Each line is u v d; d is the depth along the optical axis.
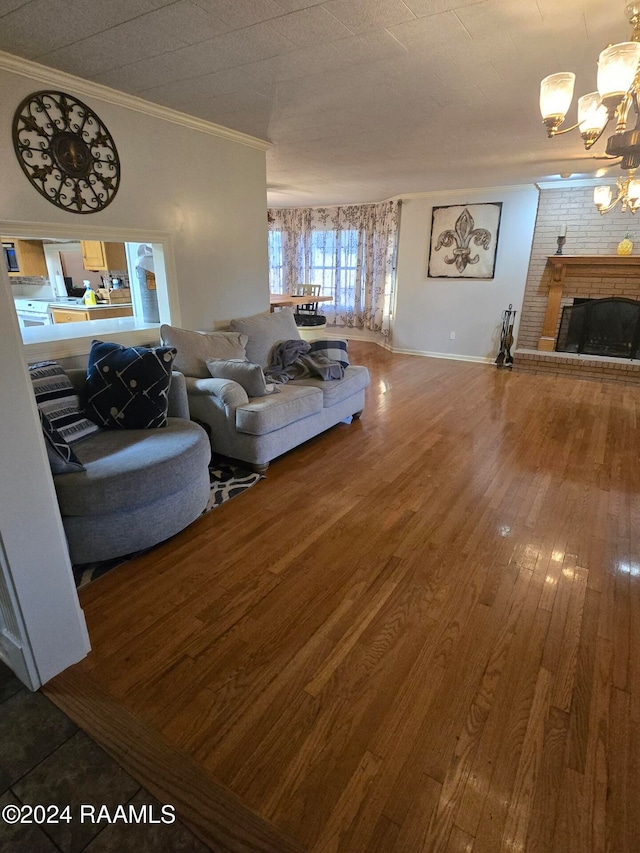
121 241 2.91
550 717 1.41
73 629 1.56
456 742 1.33
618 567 2.14
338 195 6.69
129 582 2.01
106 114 2.66
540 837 1.11
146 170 2.95
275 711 1.42
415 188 6.05
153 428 2.51
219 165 3.46
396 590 1.97
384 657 1.63
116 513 2.03
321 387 3.52
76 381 2.59
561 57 2.19
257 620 1.79
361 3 1.74
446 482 2.96
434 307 6.82
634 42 1.56
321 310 8.45
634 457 3.39
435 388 5.26
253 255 3.95
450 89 2.59
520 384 5.45
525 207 5.86
